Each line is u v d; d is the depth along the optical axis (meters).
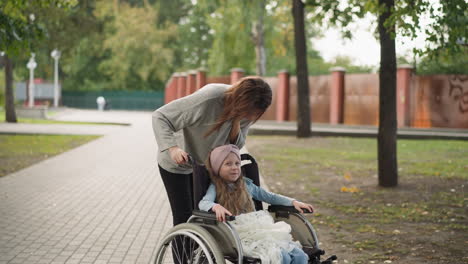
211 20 41.72
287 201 4.09
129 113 49.50
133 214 7.78
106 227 6.96
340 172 12.52
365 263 5.64
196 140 4.21
